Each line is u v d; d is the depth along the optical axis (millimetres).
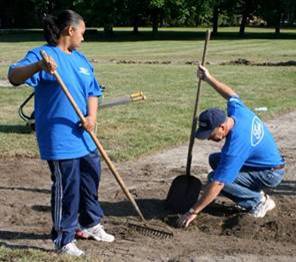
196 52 33375
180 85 17828
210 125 5559
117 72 22000
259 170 6105
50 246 5371
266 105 14000
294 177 7922
